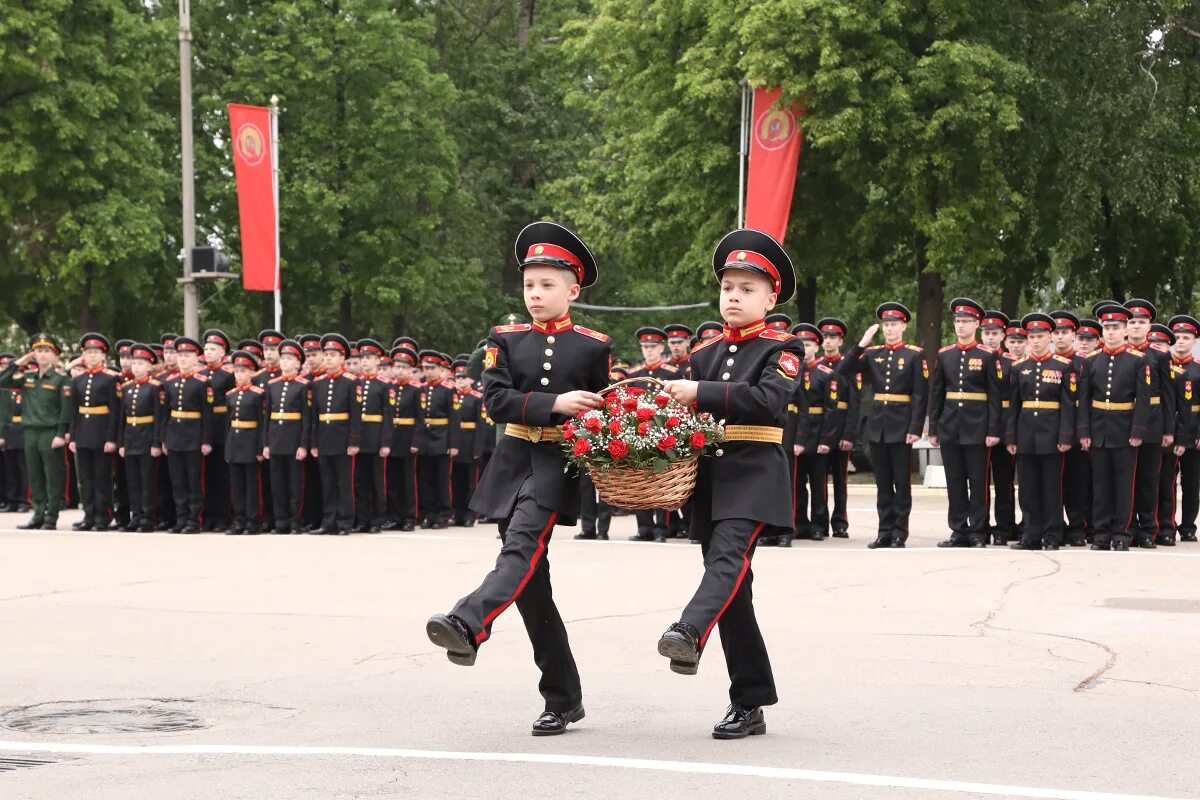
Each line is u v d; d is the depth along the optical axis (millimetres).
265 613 12836
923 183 32000
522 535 7562
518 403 7688
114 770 7121
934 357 35312
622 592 13930
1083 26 32906
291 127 46188
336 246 46438
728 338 7965
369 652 10805
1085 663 10047
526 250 8016
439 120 47062
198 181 46188
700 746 7539
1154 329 18562
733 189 35469
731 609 7641
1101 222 34219
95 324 44938
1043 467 18375
